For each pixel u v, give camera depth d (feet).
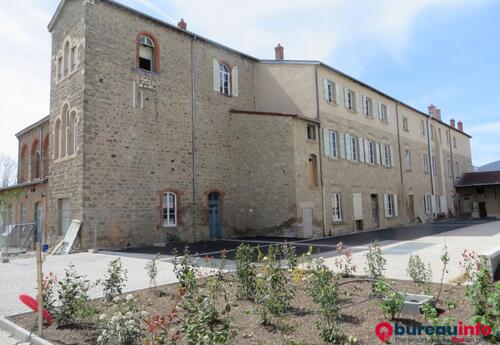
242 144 60.95
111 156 46.37
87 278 26.91
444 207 108.99
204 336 11.39
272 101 66.28
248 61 67.10
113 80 47.60
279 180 57.31
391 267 27.61
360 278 23.03
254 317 16.34
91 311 17.06
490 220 91.97
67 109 48.96
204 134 57.93
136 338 13.42
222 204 59.11
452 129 126.41
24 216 59.82
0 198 65.41
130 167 48.14
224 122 61.21
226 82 63.52
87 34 45.62
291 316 16.10
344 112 70.13
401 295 15.67
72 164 45.85
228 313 16.14
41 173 70.79
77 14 47.62
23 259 38.45
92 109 45.11
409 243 43.83
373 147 79.61
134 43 50.44
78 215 43.73
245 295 19.65
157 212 50.44
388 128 86.12
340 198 65.41
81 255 39.22
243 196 60.08
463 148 135.23
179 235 52.49
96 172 44.75
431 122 110.73
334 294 14.15
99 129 45.57
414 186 94.43
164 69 53.62
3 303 20.80
